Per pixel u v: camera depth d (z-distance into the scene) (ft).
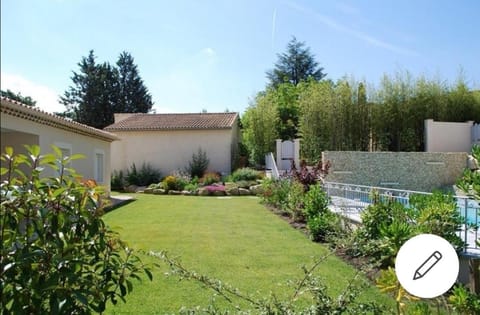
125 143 83.25
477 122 75.36
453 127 67.77
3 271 6.29
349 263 20.56
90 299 7.57
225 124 81.76
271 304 9.92
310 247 25.03
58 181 7.55
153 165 82.53
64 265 6.96
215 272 19.33
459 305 11.28
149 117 92.58
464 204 20.40
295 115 99.25
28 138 37.17
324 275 18.40
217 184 68.74
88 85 149.79
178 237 28.53
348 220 25.89
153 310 14.25
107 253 8.13
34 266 6.71
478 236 20.39
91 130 46.93
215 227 32.89
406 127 76.28
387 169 52.65
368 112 76.59
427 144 67.31
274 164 66.28
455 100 75.46
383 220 19.85
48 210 7.02
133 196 61.72
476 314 11.09
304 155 78.64
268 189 48.39
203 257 22.44
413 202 19.65
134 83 158.51
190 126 81.41
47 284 6.47
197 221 36.14
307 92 84.48
